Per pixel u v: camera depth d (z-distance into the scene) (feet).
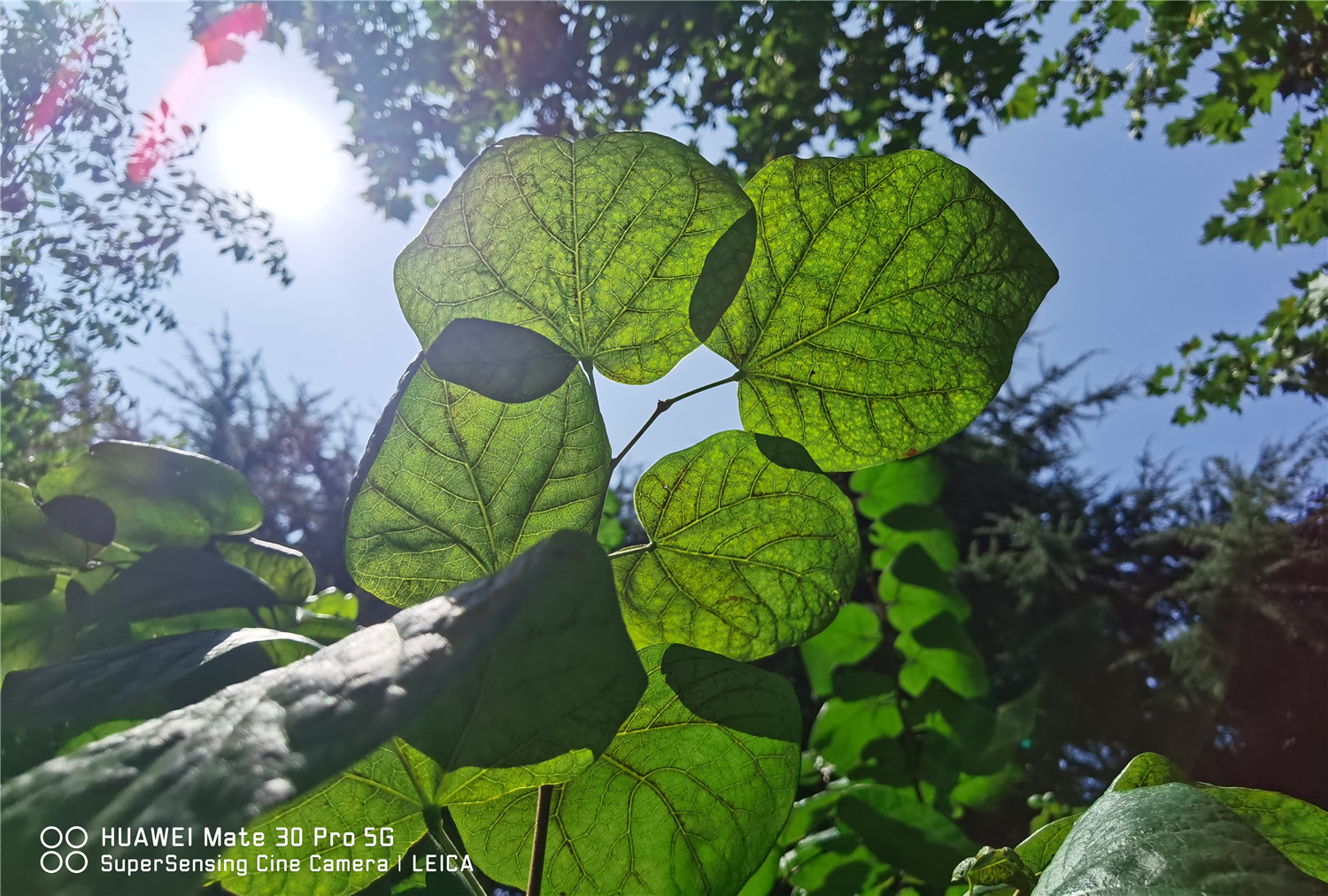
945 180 0.76
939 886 1.27
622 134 0.71
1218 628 11.17
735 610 0.81
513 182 0.73
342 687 0.48
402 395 0.73
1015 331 0.78
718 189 0.74
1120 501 16.29
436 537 0.76
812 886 1.38
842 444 0.83
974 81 9.02
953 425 0.81
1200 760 8.53
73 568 1.06
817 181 0.76
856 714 2.06
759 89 9.80
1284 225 8.26
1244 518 12.60
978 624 11.88
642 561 0.80
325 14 9.74
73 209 8.95
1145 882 0.49
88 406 10.36
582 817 0.79
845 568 0.79
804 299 0.79
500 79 10.41
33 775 0.47
